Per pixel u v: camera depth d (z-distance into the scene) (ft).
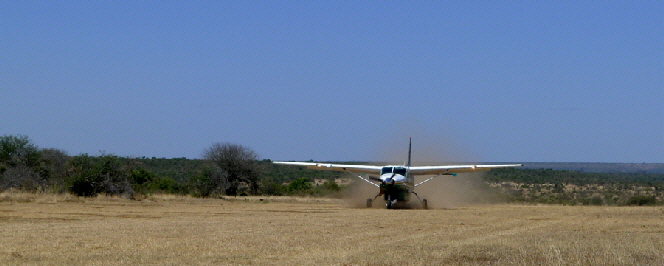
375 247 40.29
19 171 111.55
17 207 76.89
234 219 64.18
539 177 274.16
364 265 33.06
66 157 132.98
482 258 35.37
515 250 38.34
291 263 33.68
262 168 179.01
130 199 100.01
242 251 38.32
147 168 236.22
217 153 167.22
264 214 73.67
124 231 50.06
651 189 208.54
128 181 106.83
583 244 41.37
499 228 55.62
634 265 33.47
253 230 51.55
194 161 302.04
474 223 60.95
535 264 33.45
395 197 96.02
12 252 37.35
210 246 40.65
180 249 39.14
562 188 212.84
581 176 297.53
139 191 108.58
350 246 40.98
